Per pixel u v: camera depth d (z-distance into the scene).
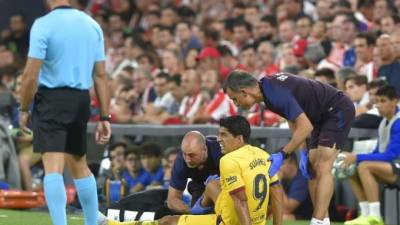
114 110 37.31
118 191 29.03
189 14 49.16
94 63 21.59
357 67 35.28
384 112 28.19
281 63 37.97
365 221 27.41
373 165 27.58
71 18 21.00
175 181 23.05
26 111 21.09
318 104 22.55
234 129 20.61
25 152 32.91
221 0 49.59
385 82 30.44
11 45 52.00
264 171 20.59
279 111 21.52
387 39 33.19
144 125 33.25
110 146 31.81
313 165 23.23
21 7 54.88
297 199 29.67
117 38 49.69
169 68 41.69
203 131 32.06
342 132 22.73
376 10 39.88
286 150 20.98
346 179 28.86
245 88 21.31
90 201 21.45
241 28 43.38
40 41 20.61
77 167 21.39
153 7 51.09
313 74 33.50
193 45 44.16
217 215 20.80
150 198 24.12
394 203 28.95
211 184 21.78
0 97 35.47
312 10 44.75
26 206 29.94
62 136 20.80
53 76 20.80
